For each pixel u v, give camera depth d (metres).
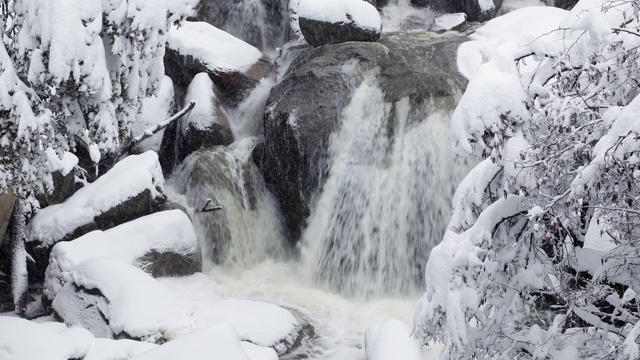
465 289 6.86
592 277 7.31
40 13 9.17
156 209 13.65
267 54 17.75
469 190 7.04
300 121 14.07
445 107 13.91
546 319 9.02
